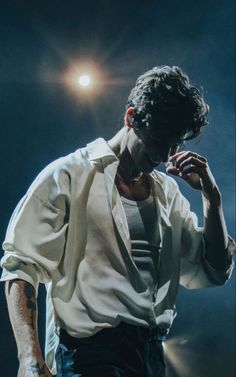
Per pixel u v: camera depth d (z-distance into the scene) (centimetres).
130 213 208
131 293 195
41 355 181
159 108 201
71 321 191
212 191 226
